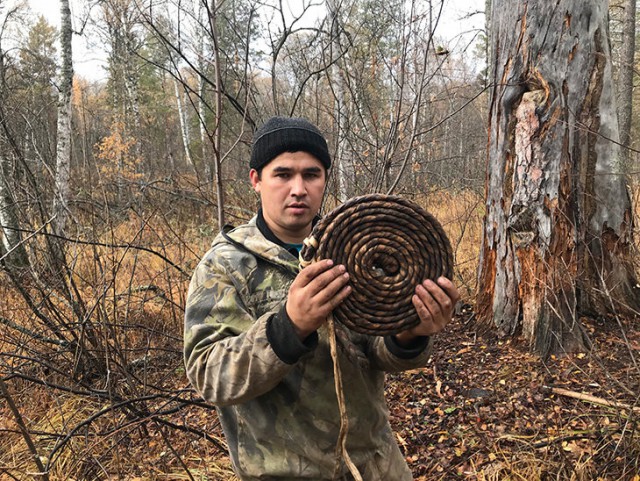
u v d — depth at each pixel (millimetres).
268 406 1382
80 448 3188
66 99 8133
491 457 2791
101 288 3996
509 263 4020
